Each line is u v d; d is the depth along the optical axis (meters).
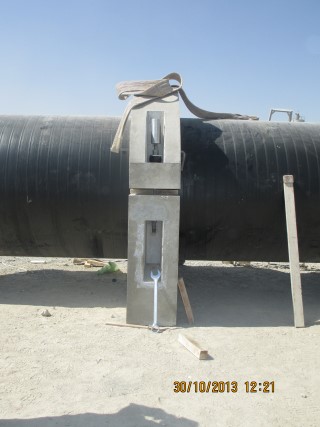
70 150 3.38
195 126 3.56
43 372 2.27
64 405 1.98
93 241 3.49
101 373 2.27
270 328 2.99
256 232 3.43
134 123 2.98
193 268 4.88
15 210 3.38
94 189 3.33
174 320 2.94
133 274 2.90
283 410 2.00
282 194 3.34
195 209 3.34
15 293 3.69
